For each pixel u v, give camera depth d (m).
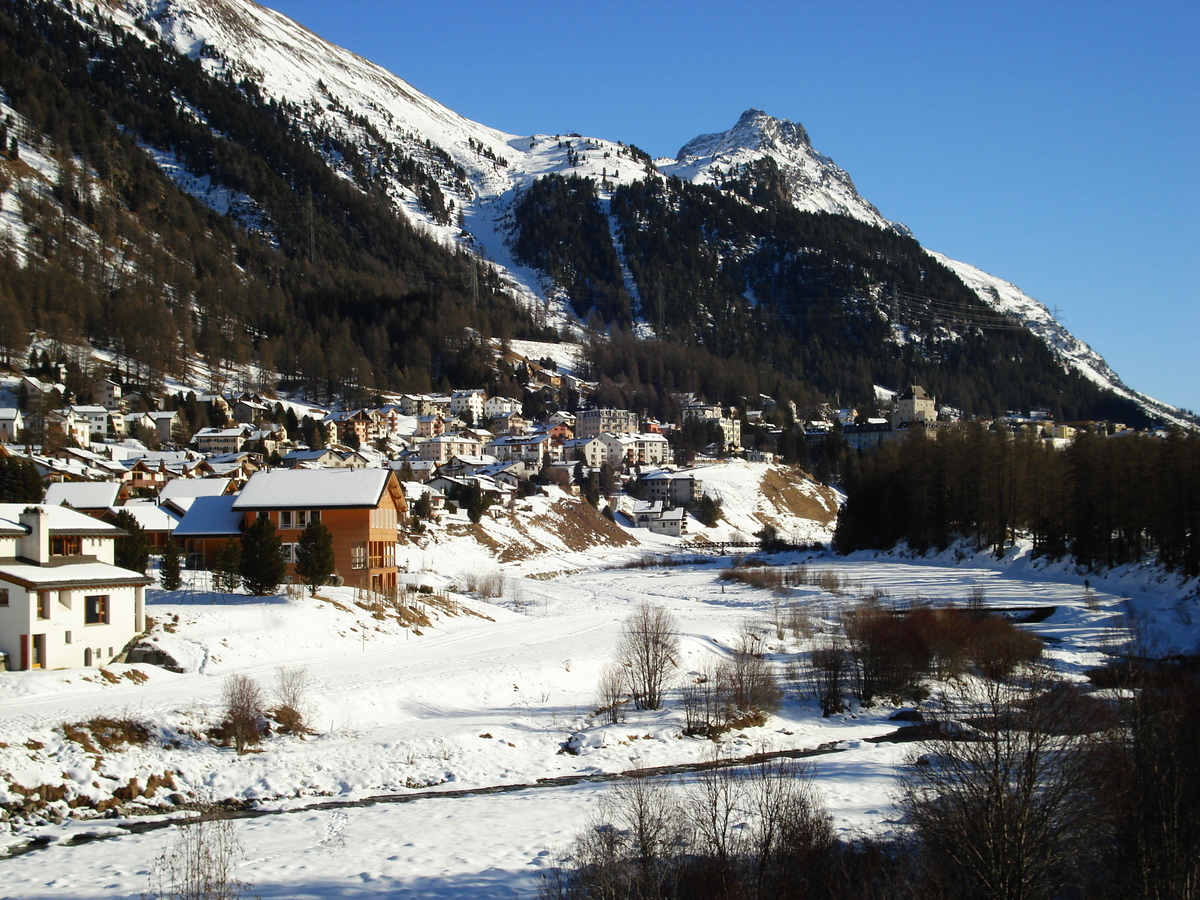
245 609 65.69
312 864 31.17
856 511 161.75
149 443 191.38
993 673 46.50
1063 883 24.62
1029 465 127.44
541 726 51.41
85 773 38.03
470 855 31.89
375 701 52.31
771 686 57.12
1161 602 84.50
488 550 150.88
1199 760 27.70
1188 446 90.88
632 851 28.14
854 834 31.69
